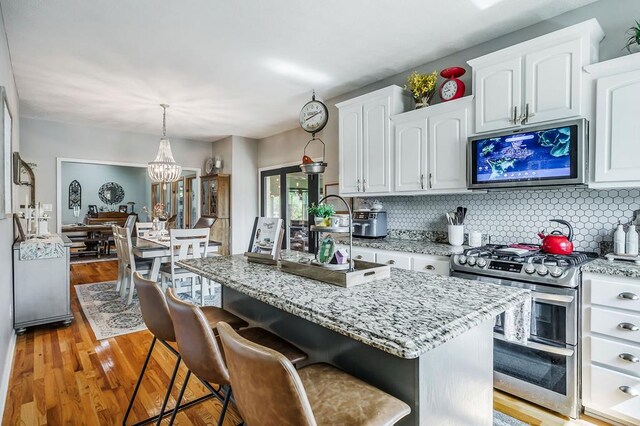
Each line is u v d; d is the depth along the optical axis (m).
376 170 3.40
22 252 3.12
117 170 11.05
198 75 3.71
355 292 1.40
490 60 2.58
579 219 2.50
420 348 0.89
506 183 2.47
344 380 1.17
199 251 4.02
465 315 1.11
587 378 1.96
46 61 3.36
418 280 1.62
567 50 2.22
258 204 7.04
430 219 3.40
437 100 3.31
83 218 10.50
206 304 4.05
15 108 3.89
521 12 2.55
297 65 3.48
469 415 1.25
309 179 5.75
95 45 3.04
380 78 3.80
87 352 2.78
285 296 1.34
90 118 5.46
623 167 2.02
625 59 2.00
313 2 2.43
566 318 1.97
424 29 2.79
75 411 2.01
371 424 0.94
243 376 0.87
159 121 5.66
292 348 1.48
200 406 2.07
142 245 4.08
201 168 7.35
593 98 2.14
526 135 2.37
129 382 2.33
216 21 2.67
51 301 3.25
